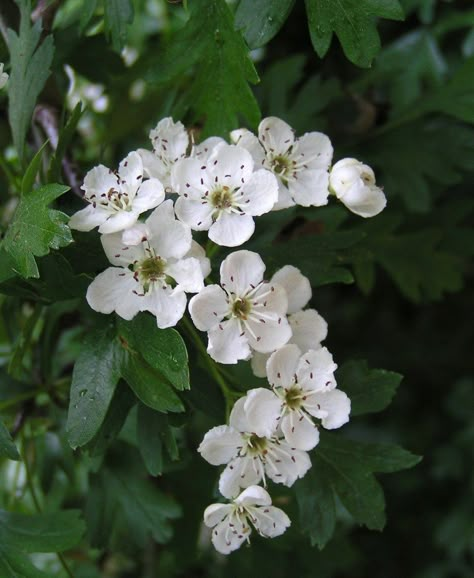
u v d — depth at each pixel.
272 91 0.20
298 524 0.17
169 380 0.14
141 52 0.21
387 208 0.21
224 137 0.16
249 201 0.14
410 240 0.21
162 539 0.18
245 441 0.14
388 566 0.32
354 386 0.16
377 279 0.30
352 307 0.31
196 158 0.14
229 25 0.16
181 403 0.14
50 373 0.18
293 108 0.20
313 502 0.16
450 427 0.32
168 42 0.16
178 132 0.15
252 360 0.14
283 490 0.16
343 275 0.16
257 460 0.14
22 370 0.18
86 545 0.21
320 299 0.31
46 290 0.14
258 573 0.20
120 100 0.20
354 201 0.15
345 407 0.14
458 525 0.30
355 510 0.16
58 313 0.17
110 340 0.14
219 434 0.14
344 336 0.31
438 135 0.21
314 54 0.23
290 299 0.14
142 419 0.15
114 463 0.18
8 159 0.20
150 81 0.16
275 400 0.14
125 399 0.15
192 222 0.14
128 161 0.14
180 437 0.17
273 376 0.14
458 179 0.21
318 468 0.16
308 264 0.16
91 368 0.14
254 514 0.14
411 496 0.32
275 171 0.15
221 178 0.14
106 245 0.14
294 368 0.14
